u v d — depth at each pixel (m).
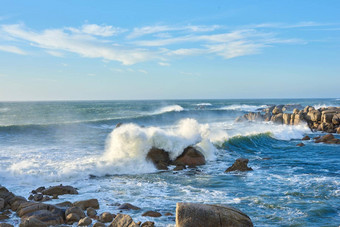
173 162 17.64
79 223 8.51
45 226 8.27
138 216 9.29
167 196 11.50
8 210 9.57
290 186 12.95
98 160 16.25
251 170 16.39
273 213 9.69
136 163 16.44
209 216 7.39
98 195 11.55
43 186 12.37
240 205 10.43
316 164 18.22
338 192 12.05
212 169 16.70
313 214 9.62
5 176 13.32
